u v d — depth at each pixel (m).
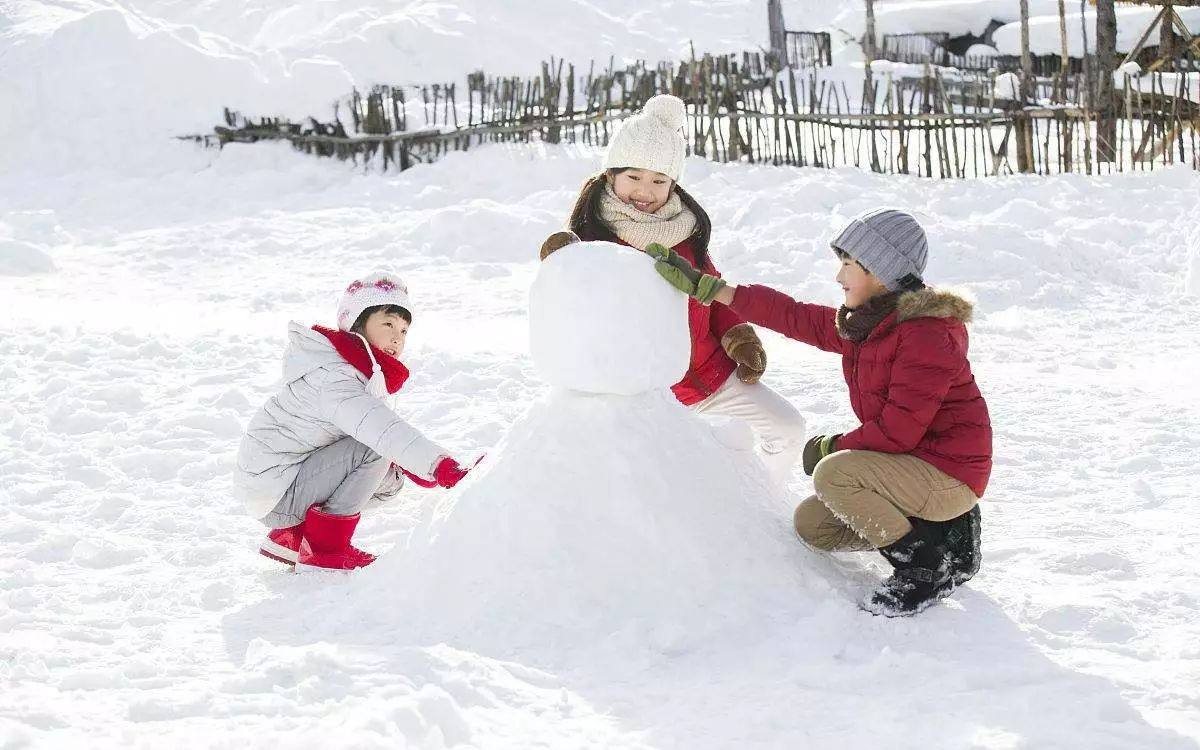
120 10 19.77
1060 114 14.36
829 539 3.70
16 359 6.96
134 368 6.88
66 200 14.92
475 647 3.26
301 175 15.60
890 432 3.47
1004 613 3.51
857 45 28.97
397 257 11.66
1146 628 3.40
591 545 3.43
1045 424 5.93
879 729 2.73
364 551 4.18
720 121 15.23
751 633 3.33
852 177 13.84
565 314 3.53
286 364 4.04
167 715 2.77
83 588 3.84
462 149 16.17
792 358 7.52
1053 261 10.35
